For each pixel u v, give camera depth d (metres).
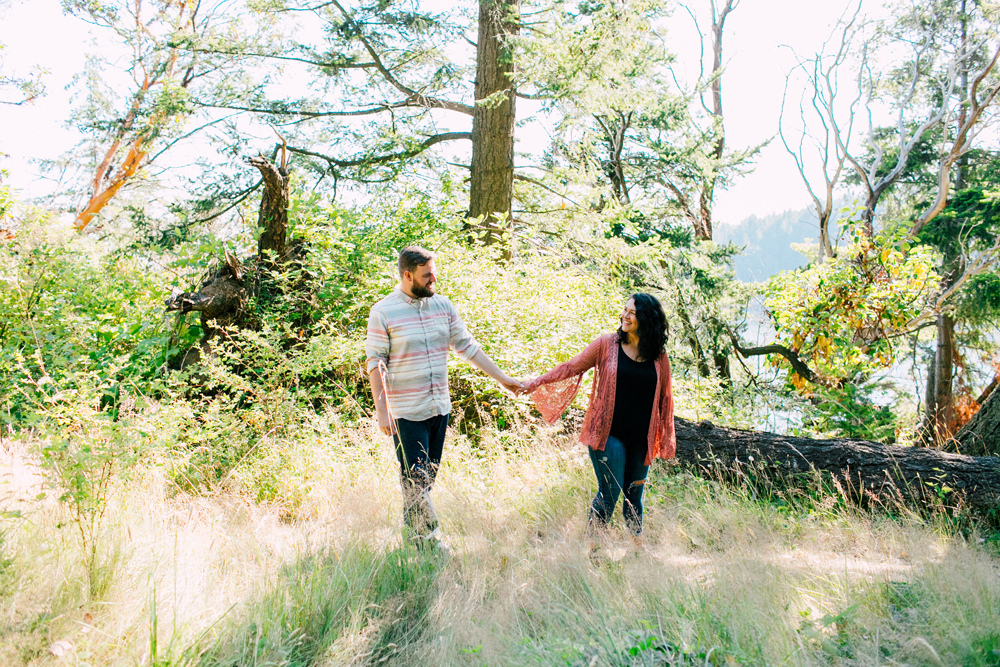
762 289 11.10
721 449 4.64
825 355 9.80
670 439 3.53
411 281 3.48
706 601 2.68
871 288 9.47
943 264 15.97
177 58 14.36
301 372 5.27
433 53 12.58
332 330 5.74
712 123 15.52
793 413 8.37
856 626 2.56
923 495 4.02
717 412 7.92
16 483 3.67
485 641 2.38
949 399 16.52
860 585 2.88
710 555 3.29
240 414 4.96
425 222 8.05
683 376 8.13
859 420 7.61
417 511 3.32
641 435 3.43
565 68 9.38
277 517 3.88
